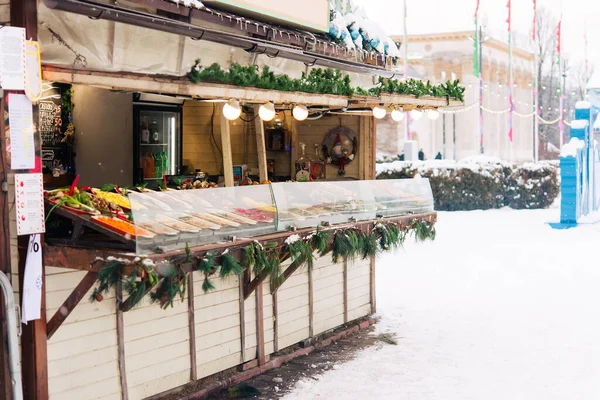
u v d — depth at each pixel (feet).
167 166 30.40
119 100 28.50
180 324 23.03
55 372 19.12
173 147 30.71
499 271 47.34
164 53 21.49
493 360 28.14
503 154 148.97
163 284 18.85
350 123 35.06
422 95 32.71
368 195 28.66
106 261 17.75
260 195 23.31
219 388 24.14
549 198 92.22
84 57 19.10
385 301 38.68
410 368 27.09
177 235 19.30
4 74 16.99
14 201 17.88
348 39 29.45
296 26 26.76
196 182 26.53
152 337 22.04
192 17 21.54
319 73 27.12
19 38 17.15
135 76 19.42
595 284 42.86
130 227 18.31
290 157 35.45
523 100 159.33
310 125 35.45
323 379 25.70
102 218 18.47
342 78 29.01
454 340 30.99
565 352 29.19
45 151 25.96
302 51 25.34
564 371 26.81
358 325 32.78
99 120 27.86
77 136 27.20
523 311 36.35
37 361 18.39
